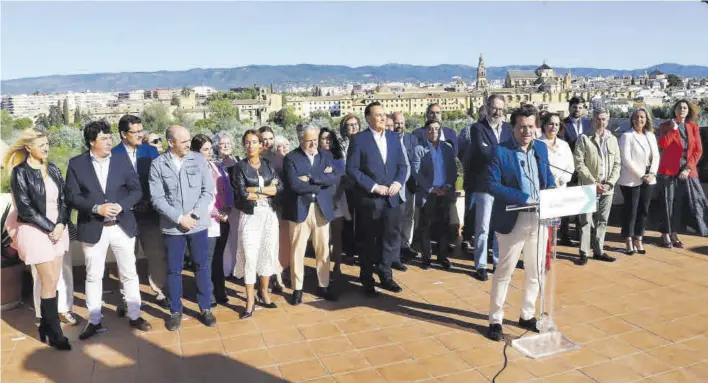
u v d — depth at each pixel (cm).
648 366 402
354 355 427
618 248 700
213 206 517
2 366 416
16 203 425
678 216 708
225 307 541
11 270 533
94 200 457
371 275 556
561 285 574
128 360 425
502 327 471
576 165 628
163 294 555
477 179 602
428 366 407
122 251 479
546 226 446
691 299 529
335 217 598
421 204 640
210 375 399
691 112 696
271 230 522
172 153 479
